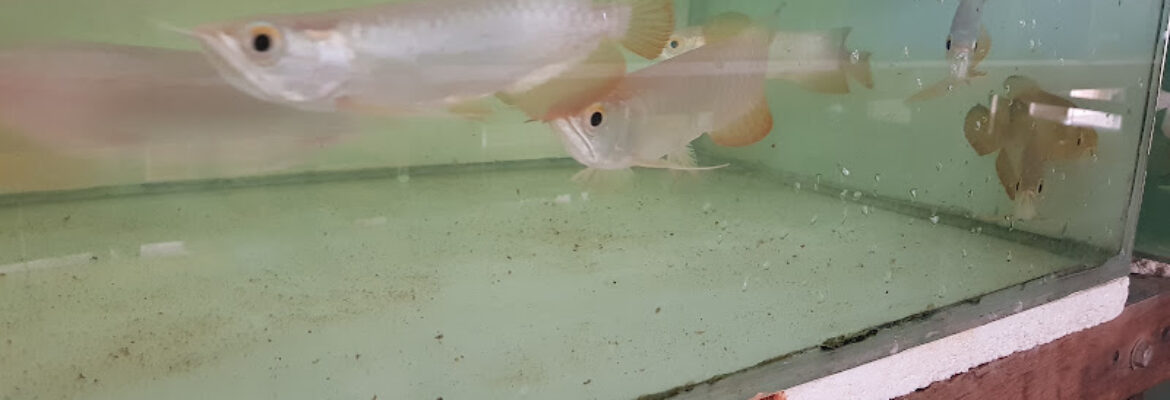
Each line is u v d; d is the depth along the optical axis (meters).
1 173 0.30
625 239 0.46
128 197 0.34
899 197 0.59
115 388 0.26
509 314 0.36
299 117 0.33
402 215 0.43
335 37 0.30
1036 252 0.58
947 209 0.62
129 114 0.30
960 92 0.61
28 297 0.32
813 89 0.52
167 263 0.35
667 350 0.35
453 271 0.40
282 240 0.39
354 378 0.29
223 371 0.28
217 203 0.37
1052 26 0.59
